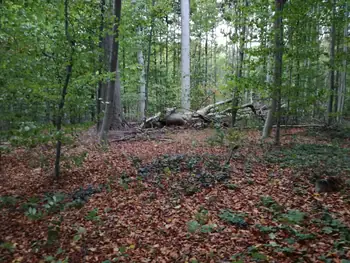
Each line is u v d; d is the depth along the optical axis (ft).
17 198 20.44
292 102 32.01
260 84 31.22
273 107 33.73
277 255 11.63
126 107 89.66
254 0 33.76
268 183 20.56
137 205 18.52
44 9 22.38
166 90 71.97
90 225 16.08
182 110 59.93
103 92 43.70
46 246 13.88
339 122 51.49
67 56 21.34
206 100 69.36
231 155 26.14
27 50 20.75
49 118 22.75
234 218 15.24
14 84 20.13
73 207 18.58
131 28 39.29
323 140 37.70
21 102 21.49
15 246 14.01
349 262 10.28
